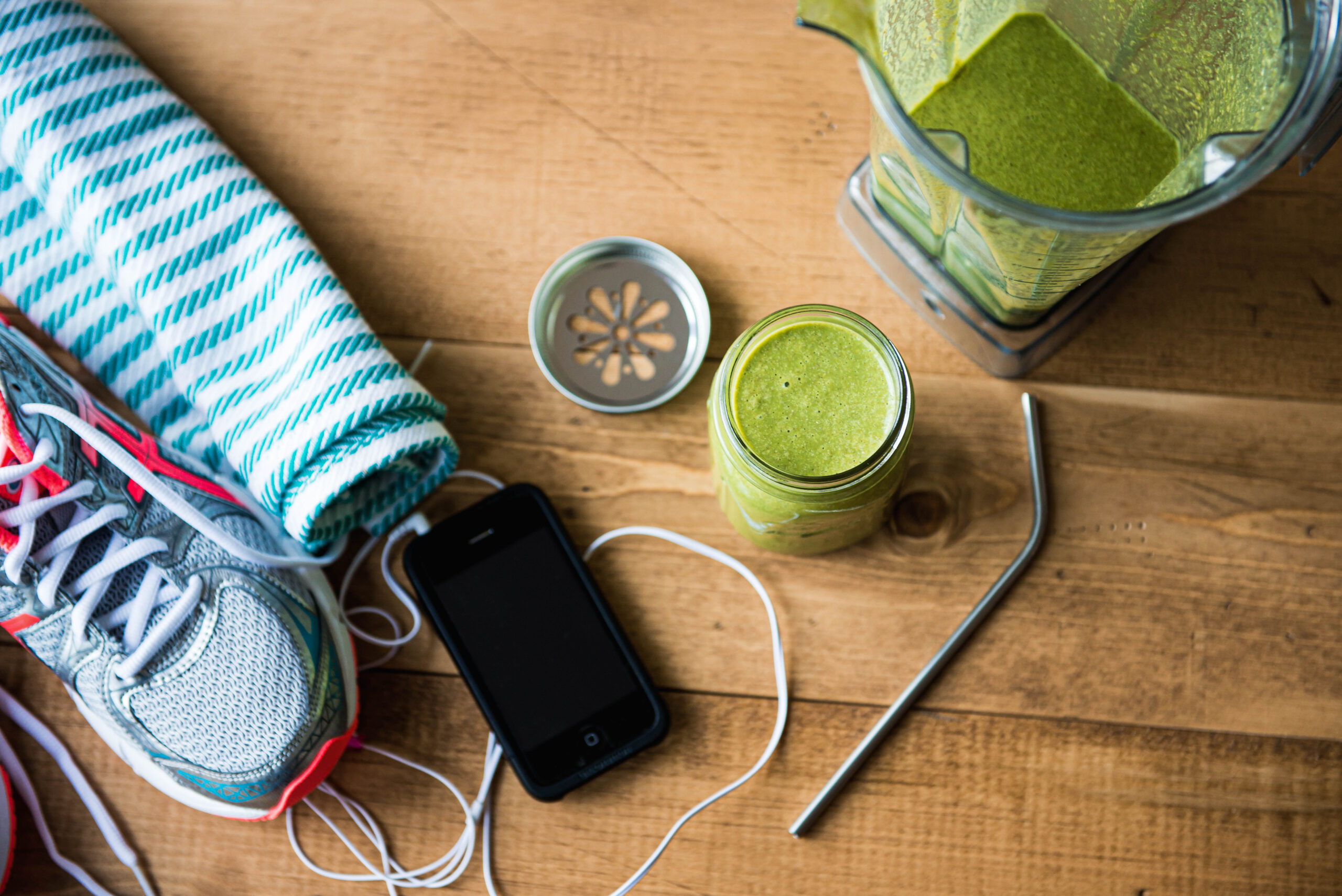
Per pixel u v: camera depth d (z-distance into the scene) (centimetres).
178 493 69
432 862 69
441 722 70
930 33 57
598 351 73
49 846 69
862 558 71
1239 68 53
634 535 72
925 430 72
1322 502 71
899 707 69
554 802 69
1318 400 71
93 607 66
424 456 70
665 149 75
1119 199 58
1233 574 70
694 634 71
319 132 75
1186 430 71
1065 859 68
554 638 69
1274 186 73
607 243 72
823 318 58
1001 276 60
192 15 76
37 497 66
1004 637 70
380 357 67
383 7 76
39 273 72
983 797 69
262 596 68
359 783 70
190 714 66
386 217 75
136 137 70
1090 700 70
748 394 59
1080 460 72
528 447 73
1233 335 72
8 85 69
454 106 75
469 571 70
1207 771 69
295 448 65
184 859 70
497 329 74
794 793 69
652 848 69
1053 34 60
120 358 72
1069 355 72
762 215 74
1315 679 69
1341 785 68
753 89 75
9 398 65
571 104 75
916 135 49
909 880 69
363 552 72
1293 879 68
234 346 69
